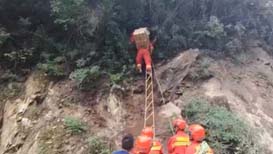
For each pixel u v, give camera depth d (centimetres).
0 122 998
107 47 1105
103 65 1079
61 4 1053
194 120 924
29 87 1031
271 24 1335
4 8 1146
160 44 1154
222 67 1126
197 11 1245
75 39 1125
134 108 987
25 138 927
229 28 1233
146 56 1052
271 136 949
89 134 915
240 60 1188
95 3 1131
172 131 902
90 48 1088
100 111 974
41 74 1052
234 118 924
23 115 973
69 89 1021
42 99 1000
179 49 1157
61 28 1148
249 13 1300
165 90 1026
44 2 1156
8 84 1063
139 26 1187
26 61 1105
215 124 896
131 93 1019
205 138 872
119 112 966
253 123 959
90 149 878
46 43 1119
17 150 912
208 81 1051
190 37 1171
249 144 866
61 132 915
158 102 1005
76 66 1071
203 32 1170
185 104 971
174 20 1198
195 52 1103
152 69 1091
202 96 999
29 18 1162
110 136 916
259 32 1325
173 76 1055
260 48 1287
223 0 1259
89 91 1018
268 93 1106
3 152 920
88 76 1023
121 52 1103
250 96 1061
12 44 1124
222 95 998
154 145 762
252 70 1177
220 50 1191
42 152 877
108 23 1110
